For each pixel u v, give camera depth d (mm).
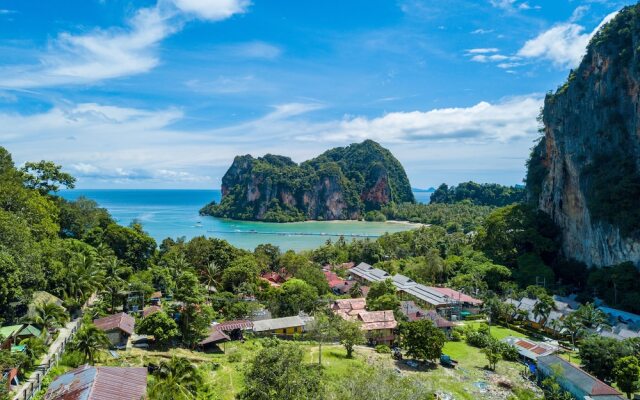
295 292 100812
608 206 126500
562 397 59969
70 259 85000
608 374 69188
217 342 73812
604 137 137125
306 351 74250
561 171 157000
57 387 38875
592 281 122875
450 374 71562
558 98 160500
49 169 120312
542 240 151875
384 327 85438
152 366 57375
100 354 58531
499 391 65750
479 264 148750
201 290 99562
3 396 41406
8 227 67938
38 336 58438
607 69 138500
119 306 89250
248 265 118500
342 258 185875
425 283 146000
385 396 41688
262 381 41875
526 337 97312
